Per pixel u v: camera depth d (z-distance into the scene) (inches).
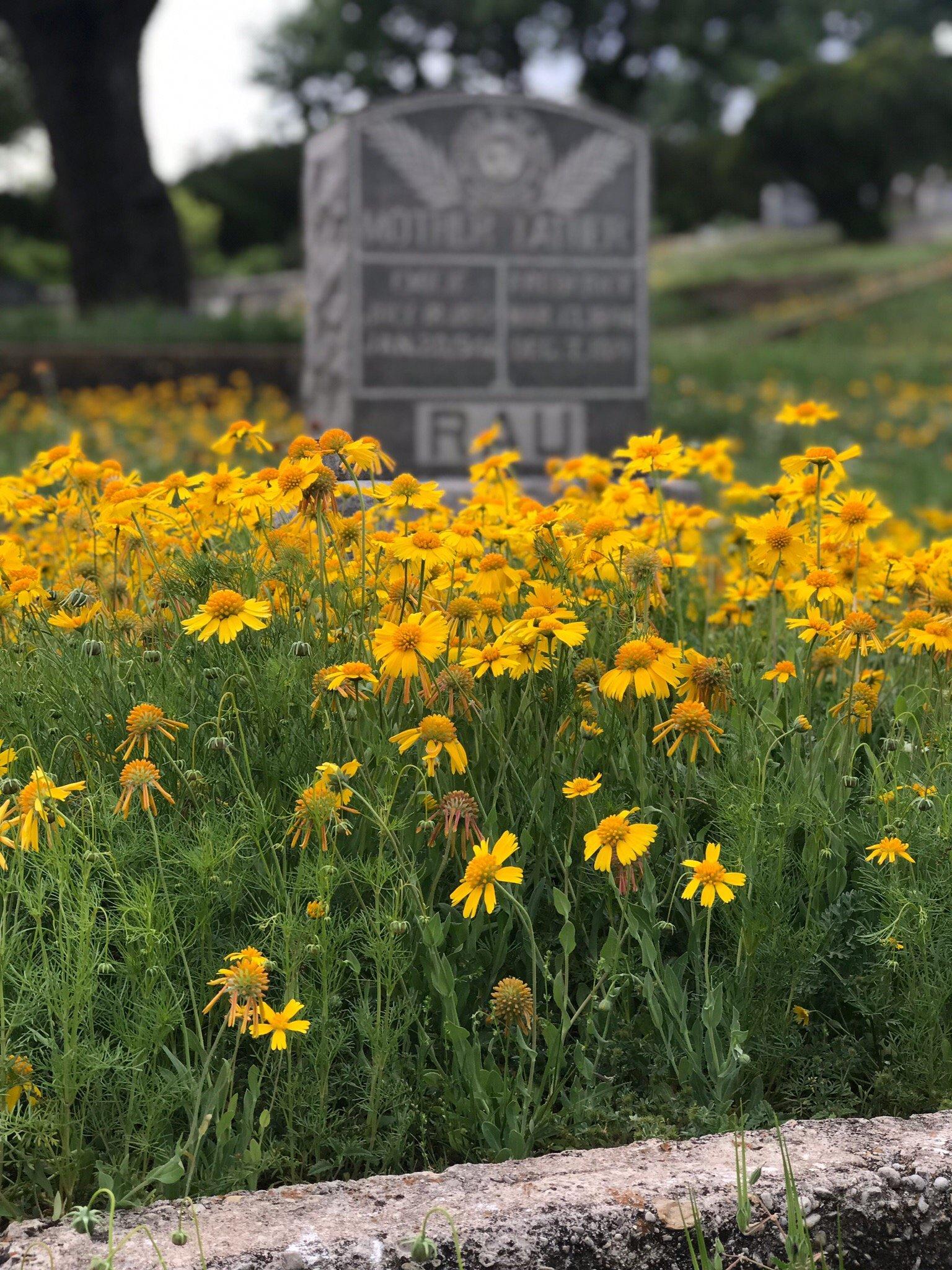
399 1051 85.8
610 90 1641.2
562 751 100.0
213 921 89.4
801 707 103.8
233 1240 68.6
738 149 1595.7
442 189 370.9
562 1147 82.3
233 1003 74.6
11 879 79.8
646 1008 89.2
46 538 143.7
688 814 100.0
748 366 681.6
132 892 83.1
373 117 366.0
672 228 1860.2
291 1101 80.0
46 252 1487.5
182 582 104.2
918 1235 75.0
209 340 598.9
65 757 95.1
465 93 369.4
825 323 998.4
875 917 92.0
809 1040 93.4
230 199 1658.5
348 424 372.5
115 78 754.2
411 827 91.4
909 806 92.7
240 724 89.4
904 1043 88.4
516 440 380.2
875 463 466.3
